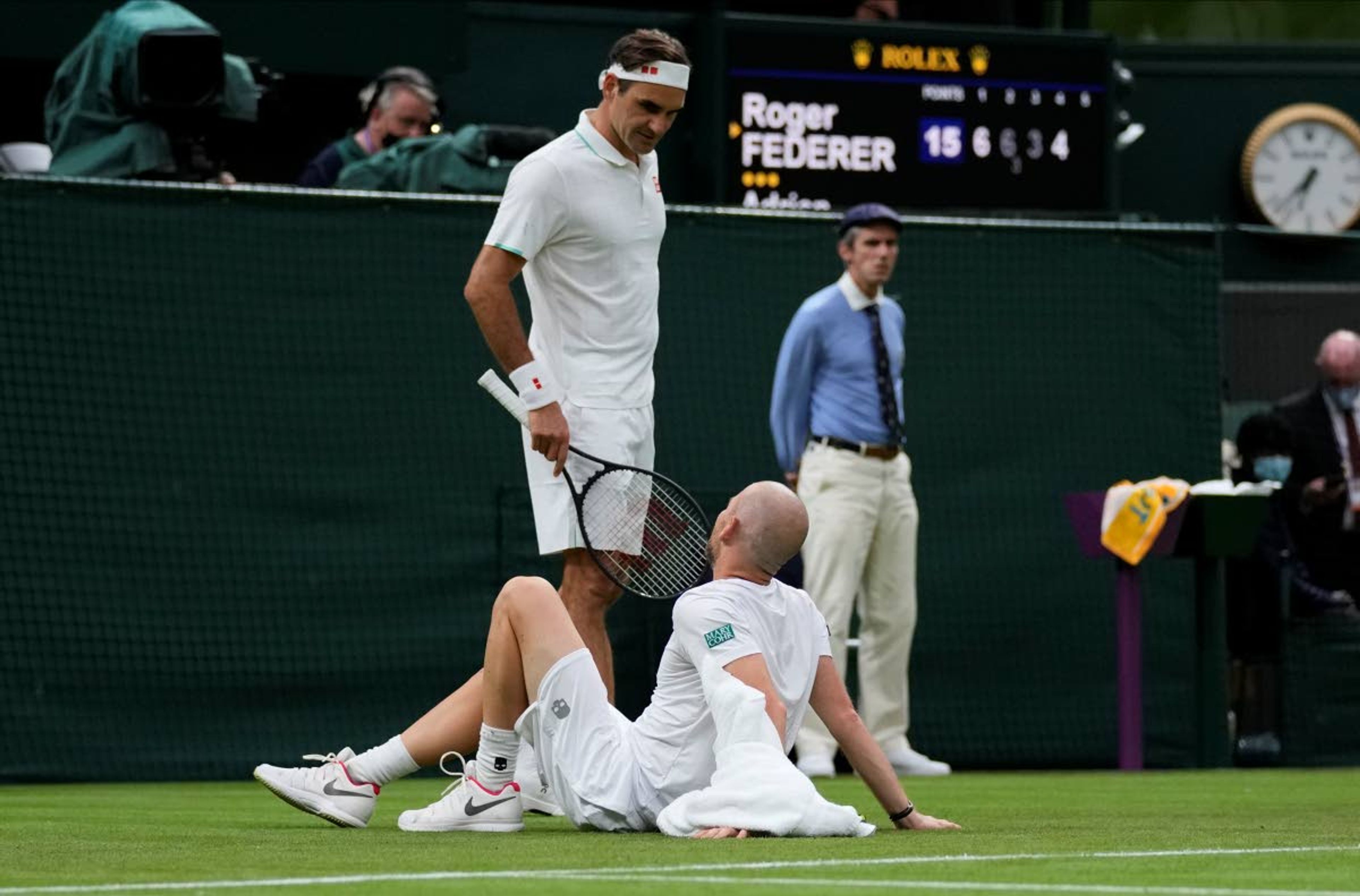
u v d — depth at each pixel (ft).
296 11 116.67
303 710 95.04
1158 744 107.76
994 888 38.81
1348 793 81.82
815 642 52.54
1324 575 110.11
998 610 106.52
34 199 91.91
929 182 129.18
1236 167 150.51
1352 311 118.01
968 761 105.60
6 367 91.30
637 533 63.36
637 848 47.21
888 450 94.89
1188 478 109.60
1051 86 131.34
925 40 128.98
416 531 96.99
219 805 72.64
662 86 62.23
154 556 93.15
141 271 93.56
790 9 146.30
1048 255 108.17
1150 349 109.40
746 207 126.00
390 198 97.25
